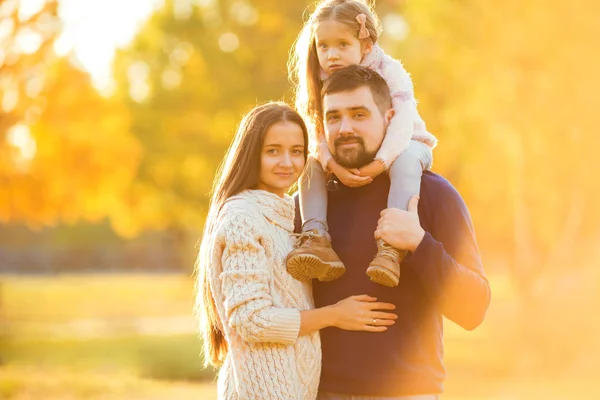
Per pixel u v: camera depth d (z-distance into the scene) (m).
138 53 31.67
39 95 20.02
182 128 31.42
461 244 4.85
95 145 22.42
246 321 4.55
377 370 4.75
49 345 25.84
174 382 17.72
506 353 23.00
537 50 19.75
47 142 21.45
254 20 30.20
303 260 4.68
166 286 63.78
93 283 68.44
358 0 5.38
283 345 4.64
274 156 4.86
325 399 4.89
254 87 29.81
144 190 35.94
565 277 22.78
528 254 23.38
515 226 24.52
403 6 23.42
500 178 23.56
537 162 21.70
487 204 26.64
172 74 31.39
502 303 38.25
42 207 22.25
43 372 18.69
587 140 20.33
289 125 4.87
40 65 19.56
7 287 61.66
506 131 21.75
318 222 5.01
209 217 4.99
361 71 4.95
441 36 20.84
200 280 5.04
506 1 19.92
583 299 22.27
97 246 90.81
